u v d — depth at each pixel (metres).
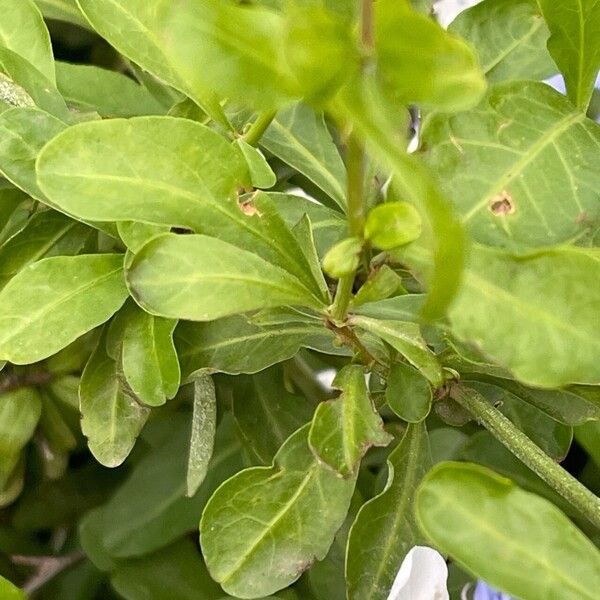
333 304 0.18
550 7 0.19
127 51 0.20
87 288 0.20
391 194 0.15
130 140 0.17
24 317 0.19
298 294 0.18
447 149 0.18
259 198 0.18
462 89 0.13
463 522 0.15
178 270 0.17
